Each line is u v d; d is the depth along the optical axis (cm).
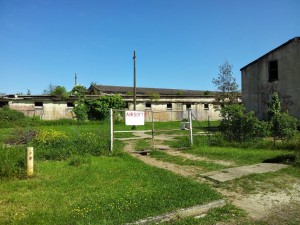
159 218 541
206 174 904
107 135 1866
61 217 536
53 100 3594
